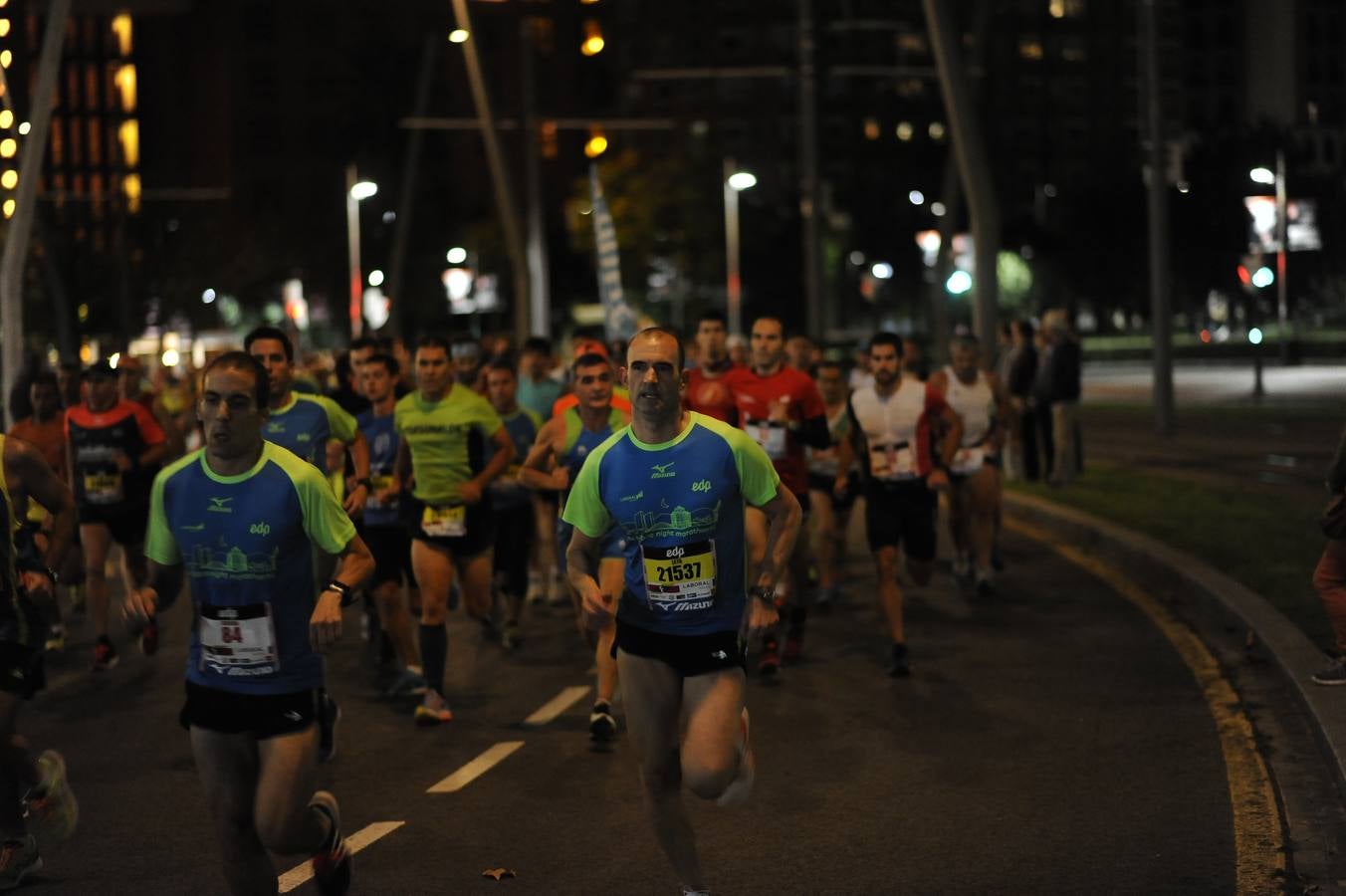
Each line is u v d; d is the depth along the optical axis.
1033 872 8.42
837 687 13.42
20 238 23.27
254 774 7.23
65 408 18.70
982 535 17.98
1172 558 18.67
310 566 7.21
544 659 15.35
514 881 8.49
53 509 9.41
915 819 9.47
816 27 38.34
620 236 102.50
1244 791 9.83
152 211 88.88
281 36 164.25
